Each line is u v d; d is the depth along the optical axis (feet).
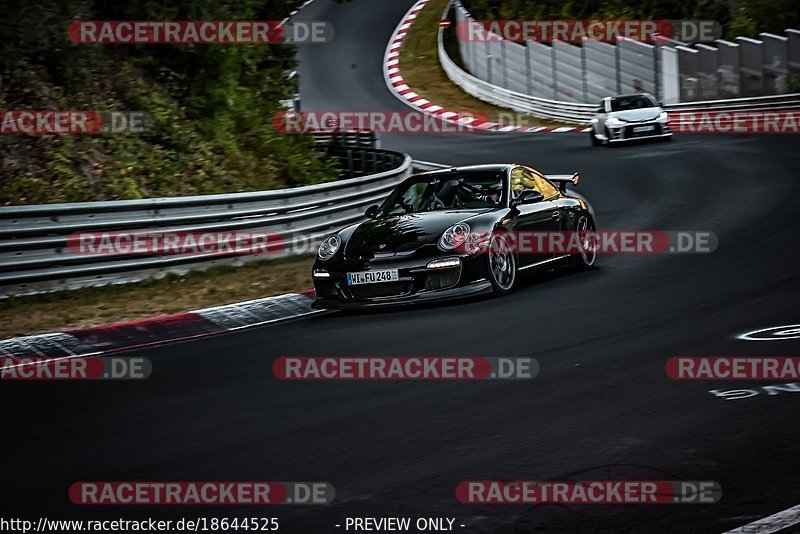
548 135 364.79
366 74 545.44
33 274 119.65
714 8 454.81
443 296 96.94
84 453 55.62
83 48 177.37
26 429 62.03
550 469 47.67
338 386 68.28
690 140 290.56
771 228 136.26
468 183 110.52
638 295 97.25
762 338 73.77
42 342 94.68
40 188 150.20
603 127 294.66
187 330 98.99
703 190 189.26
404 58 569.64
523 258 106.93
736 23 428.15
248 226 141.49
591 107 399.85
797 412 54.34
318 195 157.48
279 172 208.23
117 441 57.88
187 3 190.19
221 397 67.56
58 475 51.52
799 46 338.95
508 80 510.58
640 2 479.00
